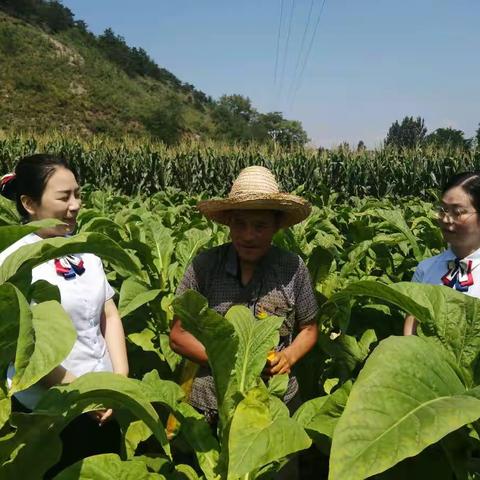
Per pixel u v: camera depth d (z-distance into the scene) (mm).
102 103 79812
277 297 2863
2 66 79312
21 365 1334
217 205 2758
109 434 2816
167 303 3797
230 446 1595
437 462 1845
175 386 2100
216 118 93125
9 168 21547
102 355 2803
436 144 19312
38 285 1882
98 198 7605
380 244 4840
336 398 1897
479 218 3113
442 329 1847
